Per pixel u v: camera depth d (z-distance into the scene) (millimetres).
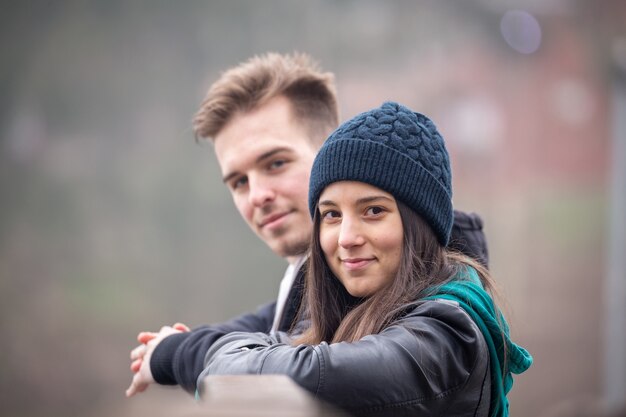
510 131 39094
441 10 39156
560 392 31734
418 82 39031
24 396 32156
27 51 39312
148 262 37094
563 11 39031
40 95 39281
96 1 39469
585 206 37969
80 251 37344
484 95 39125
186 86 39406
